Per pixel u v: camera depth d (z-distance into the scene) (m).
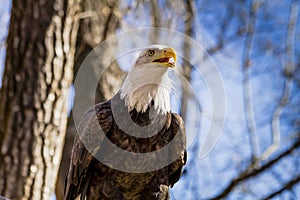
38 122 18.80
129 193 17.88
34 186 18.31
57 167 18.89
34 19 19.58
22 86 19.06
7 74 19.36
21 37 19.42
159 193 17.64
